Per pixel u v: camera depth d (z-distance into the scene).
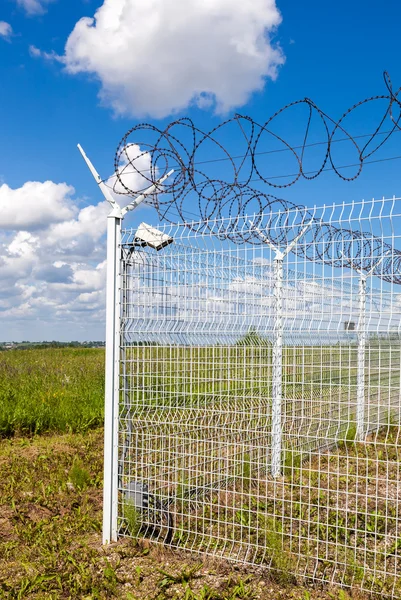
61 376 14.06
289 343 5.57
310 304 5.77
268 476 5.97
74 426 9.55
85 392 11.62
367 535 4.72
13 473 6.77
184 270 5.00
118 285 4.87
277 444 5.80
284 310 5.79
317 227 4.68
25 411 9.73
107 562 4.23
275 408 5.79
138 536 4.66
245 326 5.23
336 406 7.54
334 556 4.28
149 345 4.91
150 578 4.08
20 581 4.07
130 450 4.87
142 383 4.89
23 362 18.48
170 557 4.40
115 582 3.99
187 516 4.96
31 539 4.82
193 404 5.36
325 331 4.95
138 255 4.95
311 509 5.17
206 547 4.52
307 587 3.89
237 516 4.96
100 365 17.34
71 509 5.61
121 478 4.87
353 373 8.16
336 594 3.77
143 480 4.96
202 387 5.40
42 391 11.98
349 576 3.98
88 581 4.02
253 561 4.16
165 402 5.14
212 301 5.11
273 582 3.97
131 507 4.68
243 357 5.30
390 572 4.03
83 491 6.15
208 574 4.11
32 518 5.31
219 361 5.37
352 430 7.80
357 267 5.11
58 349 28.53
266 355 5.82
